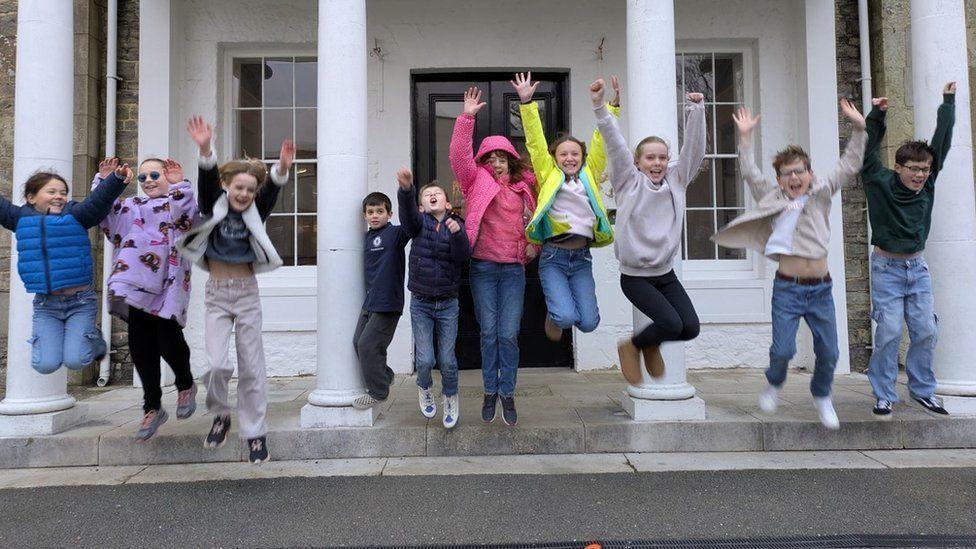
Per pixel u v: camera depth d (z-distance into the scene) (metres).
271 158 6.47
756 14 6.32
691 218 6.43
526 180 3.99
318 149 4.22
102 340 3.82
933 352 4.16
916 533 2.74
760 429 3.98
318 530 2.85
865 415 4.11
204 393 5.42
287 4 6.26
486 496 3.23
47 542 2.76
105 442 3.86
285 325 6.07
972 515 2.92
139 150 5.87
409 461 3.83
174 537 2.79
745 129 3.83
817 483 3.37
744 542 2.68
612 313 6.13
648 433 3.96
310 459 3.90
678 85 6.52
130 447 3.86
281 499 3.22
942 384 4.24
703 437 3.97
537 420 4.10
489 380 3.95
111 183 3.57
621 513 3.00
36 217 3.65
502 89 6.44
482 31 6.23
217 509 3.10
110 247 5.84
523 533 2.80
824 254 3.71
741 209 6.45
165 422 4.10
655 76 4.22
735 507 3.05
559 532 2.80
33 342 3.68
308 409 4.04
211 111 6.22
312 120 6.48
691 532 2.79
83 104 5.85
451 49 6.22
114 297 3.49
